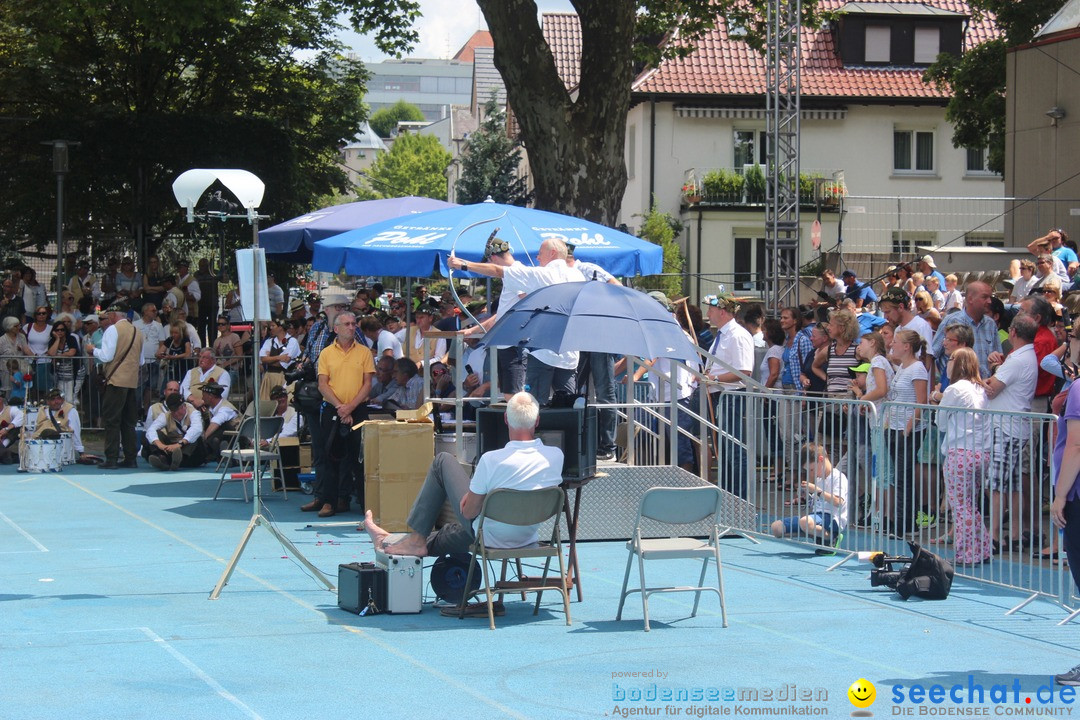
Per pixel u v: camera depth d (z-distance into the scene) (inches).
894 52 1488.7
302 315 792.3
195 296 956.0
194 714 233.1
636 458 494.9
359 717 231.6
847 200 1343.5
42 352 781.9
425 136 4227.4
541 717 232.7
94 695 245.8
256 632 302.8
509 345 333.7
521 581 327.9
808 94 1448.1
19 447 654.5
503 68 713.0
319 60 1321.4
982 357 459.8
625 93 714.8
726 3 1004.6
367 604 323.9
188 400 667.4
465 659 277.4
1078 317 406.0
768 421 433.7
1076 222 956.0
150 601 338.6
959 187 1491.1
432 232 491.8
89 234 1195.3
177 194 350.0
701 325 572.1
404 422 448.8
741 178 1411.2
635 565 400.5
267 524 352.5
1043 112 980.6
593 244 508.7
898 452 375.6
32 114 1207.6
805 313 590.9
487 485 311.4
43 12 946.1
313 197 1344.7
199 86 1286.9
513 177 2094.0
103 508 517.0
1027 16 1192.8
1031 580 338.6
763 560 407.5
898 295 474.9
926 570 348.5
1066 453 257.1
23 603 335.3
